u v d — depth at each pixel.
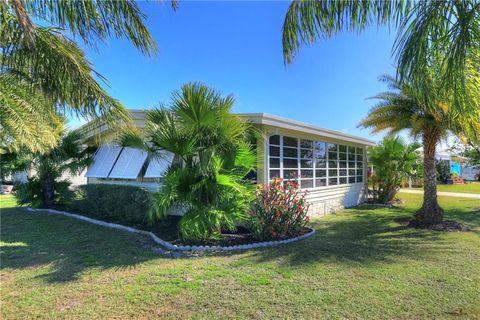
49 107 4.87
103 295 4.15
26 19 3.11
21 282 4.61
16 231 8.10
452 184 29.59
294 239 7.11
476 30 3.08
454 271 5.04
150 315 3.63
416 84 3.37
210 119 6.38
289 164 10.40
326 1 4.01
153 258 5.78
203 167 6.67
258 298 4.05
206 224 6.73
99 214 9.95
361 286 4.42
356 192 15.17
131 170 9.62
